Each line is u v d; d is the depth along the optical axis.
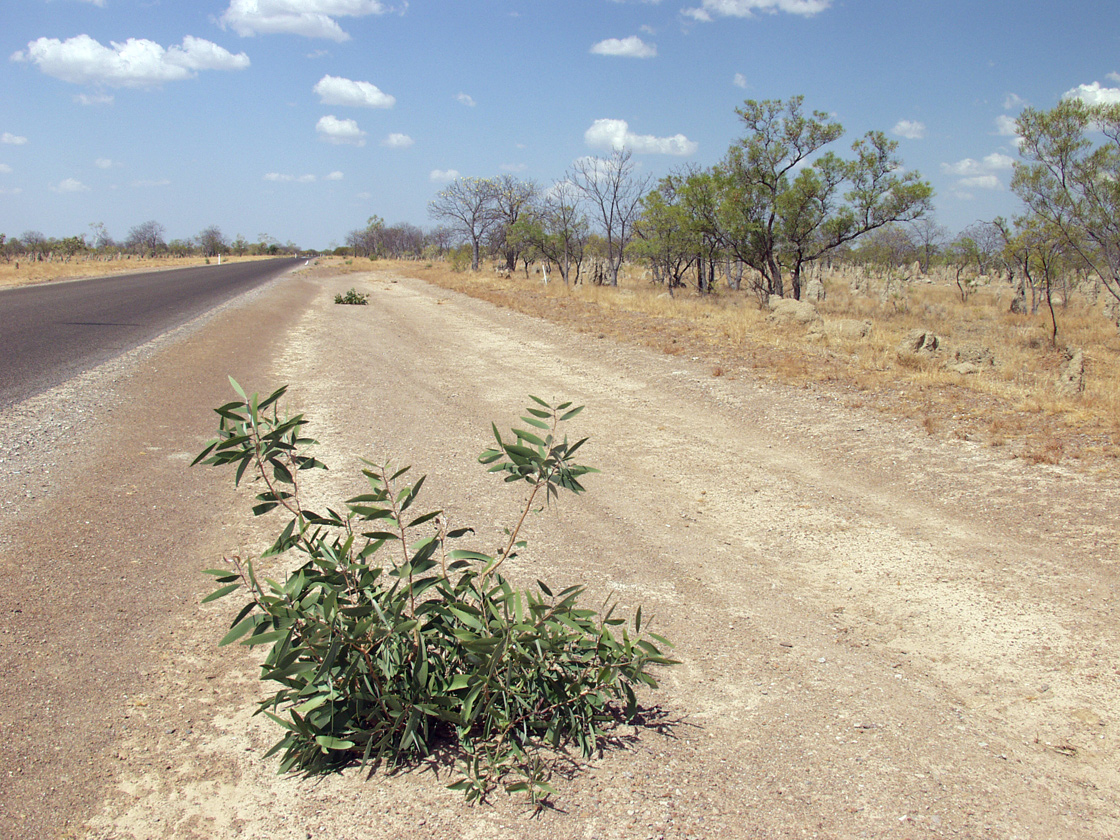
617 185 32.38
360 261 75.94
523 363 13.15
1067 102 16.20
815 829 2.50
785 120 22.98
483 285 31.69
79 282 33.66
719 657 3.79
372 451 7.70
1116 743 3.08
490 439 8.23
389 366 12.85
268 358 13.50
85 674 3.42
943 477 6.66
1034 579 4.69
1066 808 2.67
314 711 2.59
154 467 6.73
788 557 5.18
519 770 2.75
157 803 2.59
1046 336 18.27
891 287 33.59
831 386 10.32
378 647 2.63
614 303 21.97
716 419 9.07
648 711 3.27
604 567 4.94
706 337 15.04
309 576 2.62
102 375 10.58
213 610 4.14
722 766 2.85
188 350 13.21
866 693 3.47
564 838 2.40
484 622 2.77
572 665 2.94
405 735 2.68
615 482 6.84
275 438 2.74
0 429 7.48
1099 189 16.20
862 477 6.87
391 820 2.49
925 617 4.27
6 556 4.57
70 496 5.77
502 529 5.58
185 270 49.88
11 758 2.79
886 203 22.64
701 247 27.69
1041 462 6.78
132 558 4.75
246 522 5.57
